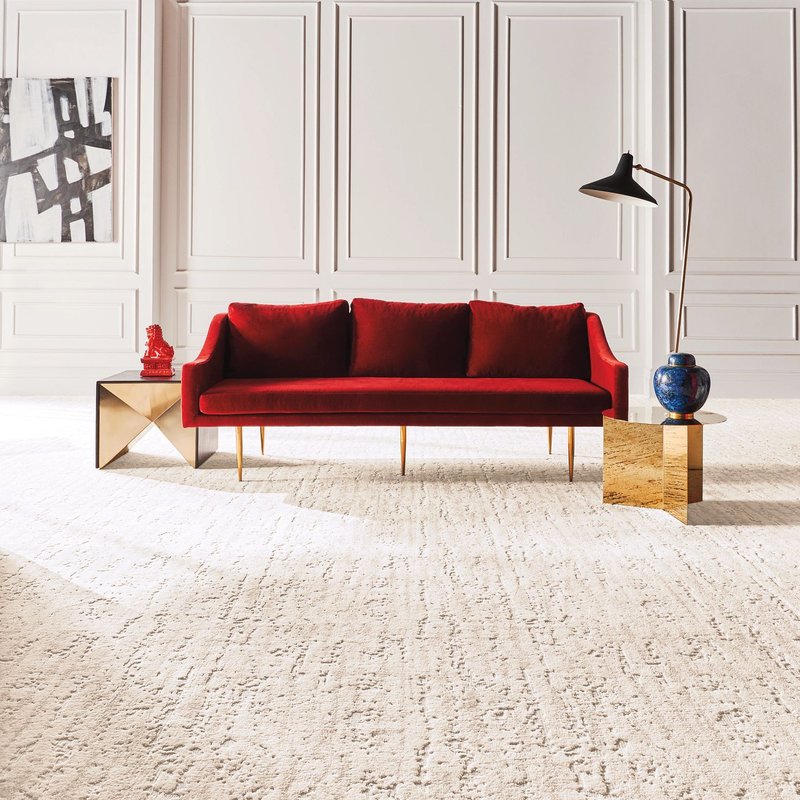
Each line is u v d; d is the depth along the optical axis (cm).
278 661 161
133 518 272
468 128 629
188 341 638
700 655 165
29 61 618
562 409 322
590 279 632
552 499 301
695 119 618
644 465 290
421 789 118
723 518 274
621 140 630
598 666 159
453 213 632
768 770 123
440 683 152
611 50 627
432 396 321
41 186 618
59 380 627
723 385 621
